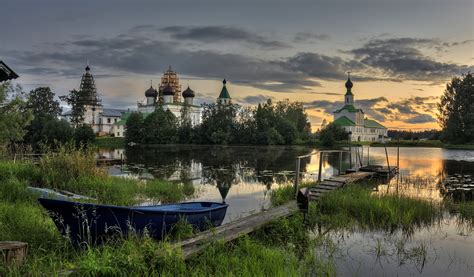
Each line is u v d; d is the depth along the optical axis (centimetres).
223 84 13275
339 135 10150
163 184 1964
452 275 801
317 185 1822
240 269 759
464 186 2128
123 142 9931
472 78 8381
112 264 685
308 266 836
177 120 10269
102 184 1653
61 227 869
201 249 828
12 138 4178
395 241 1033
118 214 893
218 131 9494
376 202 1355
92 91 12788
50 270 694
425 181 2341
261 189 2064
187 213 1015
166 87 13025
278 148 7956
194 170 3219
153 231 951
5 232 892
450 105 8688
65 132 7700
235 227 1035
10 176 1593
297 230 1115
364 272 814
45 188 1505
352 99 14225
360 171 2648
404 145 9344
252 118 9844
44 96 10956
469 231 1138
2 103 4138
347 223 1209
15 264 666
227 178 2623
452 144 8269
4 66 1833
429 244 1010
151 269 714
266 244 997
